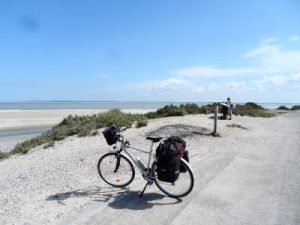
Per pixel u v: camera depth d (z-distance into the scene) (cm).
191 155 983
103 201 593
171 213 529
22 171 1023
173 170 576
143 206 561
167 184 645
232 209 546
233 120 2142
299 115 3438
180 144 597
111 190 662
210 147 1124
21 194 708
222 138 1330
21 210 584
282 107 6494
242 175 755
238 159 931
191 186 594
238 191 638
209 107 2705
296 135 1555
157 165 591
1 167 1150
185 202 578
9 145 1981
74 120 1853
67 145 1338
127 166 761
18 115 4872
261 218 511
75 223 495
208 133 1427
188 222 494
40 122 3700
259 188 658
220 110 2655
